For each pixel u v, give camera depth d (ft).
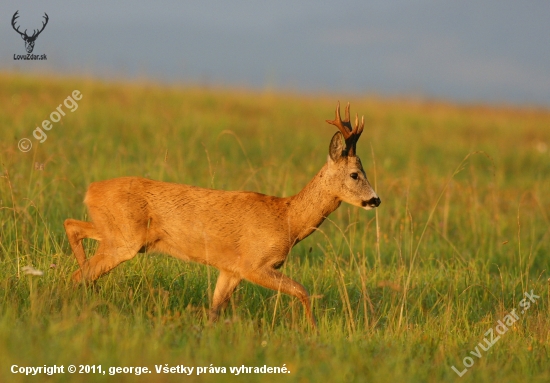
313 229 81.76
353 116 247.70
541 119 292.81
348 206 124.88
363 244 97.30
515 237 122.52
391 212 125.80
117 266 81.61
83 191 112.78
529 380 65.21
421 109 285.23
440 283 96.32
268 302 83.61
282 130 203.00
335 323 77.41
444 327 79.71
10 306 67.77
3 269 79.56
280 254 78.95
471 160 185.68
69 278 76.33
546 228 128.47
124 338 60.80
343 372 59.06
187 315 74.69
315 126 221.46
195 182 124.88
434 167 179.93
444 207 128.98
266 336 70.59
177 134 161.68
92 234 78.95
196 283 84.28
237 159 160.35
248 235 77.97
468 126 254.47
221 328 70.38
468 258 111.65
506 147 213.66
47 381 50.44
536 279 106.01
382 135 215.31
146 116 178.19
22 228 90.43
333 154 81.76
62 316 66.13
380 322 83.71
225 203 78.28
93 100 196.24
